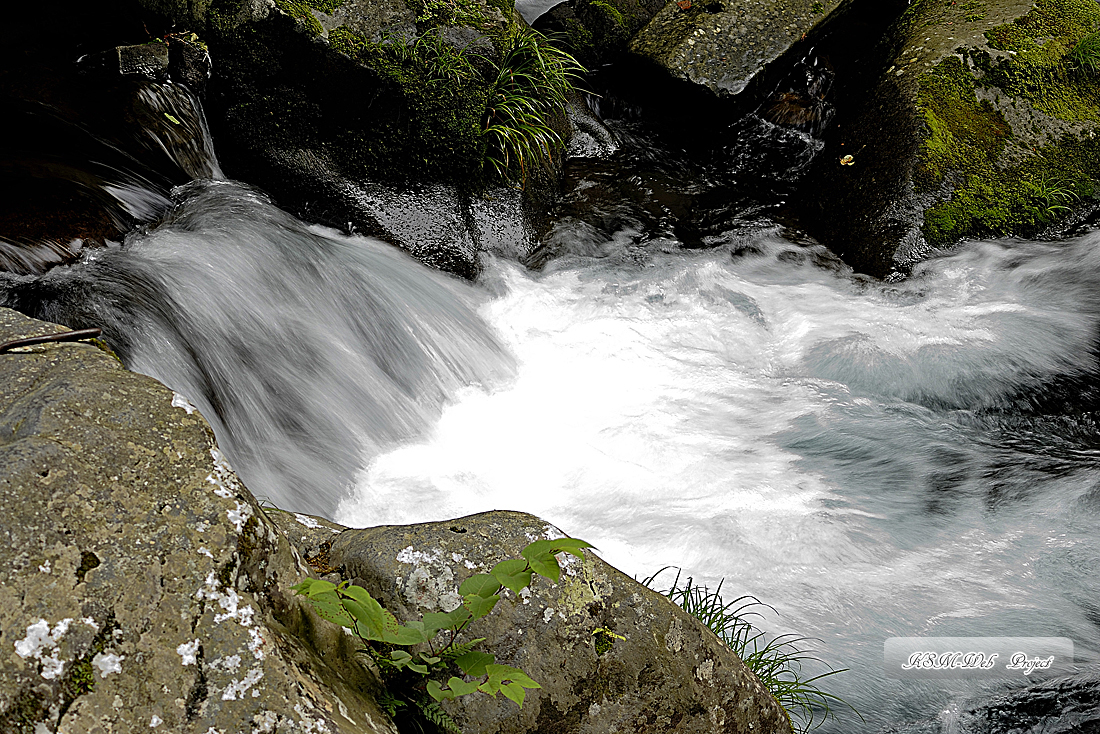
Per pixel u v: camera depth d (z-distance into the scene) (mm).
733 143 7359
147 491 1622
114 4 5465
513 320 5453
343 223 5555
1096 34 6859
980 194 6125
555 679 2002
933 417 4891
